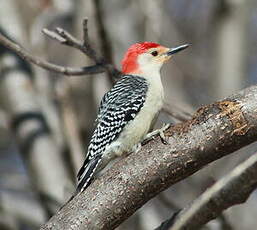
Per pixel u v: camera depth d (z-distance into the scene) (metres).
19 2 14.58
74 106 13.91
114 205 7.46
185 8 17.53
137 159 7.51
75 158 12.17
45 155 12.53
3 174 15.52
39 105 13.08
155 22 13.29
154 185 7.48
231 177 6.89
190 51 17.05
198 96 16.45
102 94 14.10
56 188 12.21
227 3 15.21
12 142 17.83
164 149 7.46
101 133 10.52
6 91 13.11
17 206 13.29
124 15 14.77
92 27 13.55
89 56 9.91
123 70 12.00
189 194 13.70
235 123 7.30
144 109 10.79
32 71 13.42
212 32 16.31
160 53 11.88
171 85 15.52
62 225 7.44
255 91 7.40
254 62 17.06
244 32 15.13
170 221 7.18
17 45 9.76
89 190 7.55
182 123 7.55
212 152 7.41
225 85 14.54
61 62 16.42
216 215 7.02
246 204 13.00
